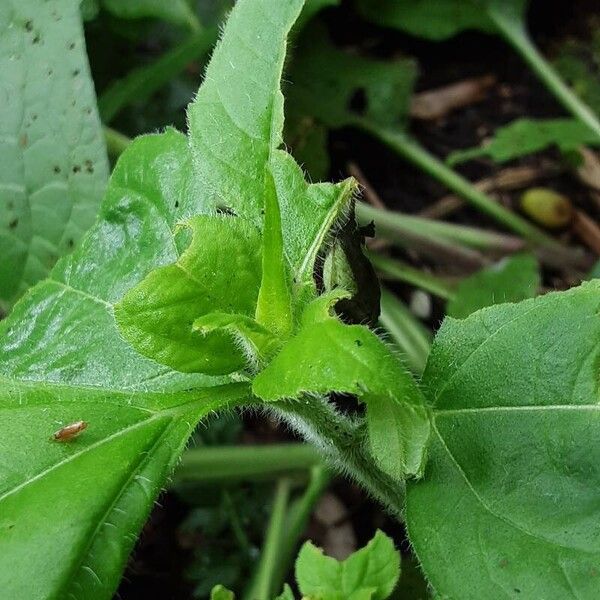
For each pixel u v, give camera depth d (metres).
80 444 0.13
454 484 0.13
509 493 0.13
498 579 0.12
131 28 0.32
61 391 0.14
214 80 0.15
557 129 0.32
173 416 0.14
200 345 0.13
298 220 0.14
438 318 0.31
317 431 0.15
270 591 0.23
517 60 0.36
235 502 0.26
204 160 0.15
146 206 0.17
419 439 0.13
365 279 0.16
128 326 0.13
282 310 0.13
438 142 0.35
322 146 0.33
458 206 0.33
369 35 0.37
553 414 0.13
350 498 0.27
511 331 0.14
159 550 0.26
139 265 0.17
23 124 0.22
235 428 0.27
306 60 0.34
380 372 0.11
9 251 0.23
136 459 0.13
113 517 0.12
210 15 0.31
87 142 0.22
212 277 0.13
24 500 0.12
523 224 0.32
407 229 0.31
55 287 0.17
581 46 0.36
